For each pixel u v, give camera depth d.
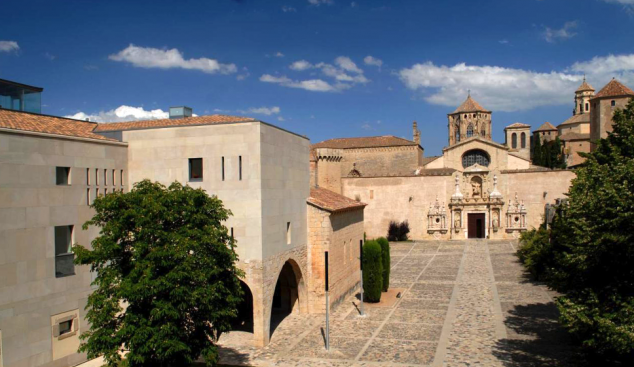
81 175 23.36
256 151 25.36
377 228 72.94
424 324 29.17
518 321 29.03
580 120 107.81
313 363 23.08
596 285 19.33
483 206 70.31
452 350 24.25
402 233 71.06
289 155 29.77
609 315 17.31
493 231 69.94
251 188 25.42
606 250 18.14
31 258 20.55
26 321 20.27
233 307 20.91
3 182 19.45
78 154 23.25
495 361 22.50
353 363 22.95
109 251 18.14
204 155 26.11
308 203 32.41
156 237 18.50
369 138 87.81
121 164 26.45
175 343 17.58
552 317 29.62
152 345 17.44
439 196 71.19
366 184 73.44
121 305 26.12
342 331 28.22
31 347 20.44
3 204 19.42
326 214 32.16
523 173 69.56
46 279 21.16
